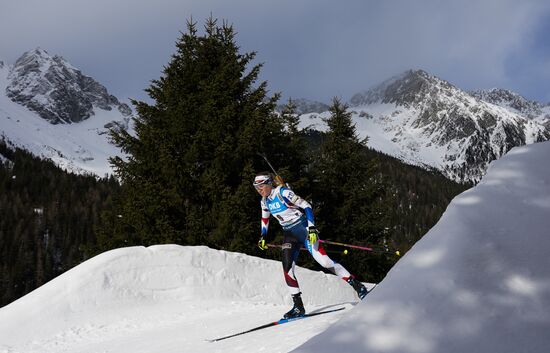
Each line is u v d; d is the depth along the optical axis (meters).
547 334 1.19
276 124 14.65
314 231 4.45
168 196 13.64
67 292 6.82
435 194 125.12
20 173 95.75
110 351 4.74
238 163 14.52
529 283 1.33
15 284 60.81
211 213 13.82
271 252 13.56
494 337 1.23
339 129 19.06
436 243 1.55
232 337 4.03
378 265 17.59
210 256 8.17
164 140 14.24
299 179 16.02
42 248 69.31
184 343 4.28
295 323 3.94
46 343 5.77
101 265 7.32
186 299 7.41
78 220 77.12
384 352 1.28
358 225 17.36
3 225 71.44
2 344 5.77
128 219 13.60
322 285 9.02
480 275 1.39
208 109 14.35
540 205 1.53
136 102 15.25
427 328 1.31
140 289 7.29
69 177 99.62
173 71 16.05
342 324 1.44
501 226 1.52
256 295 8.04
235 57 16.31
